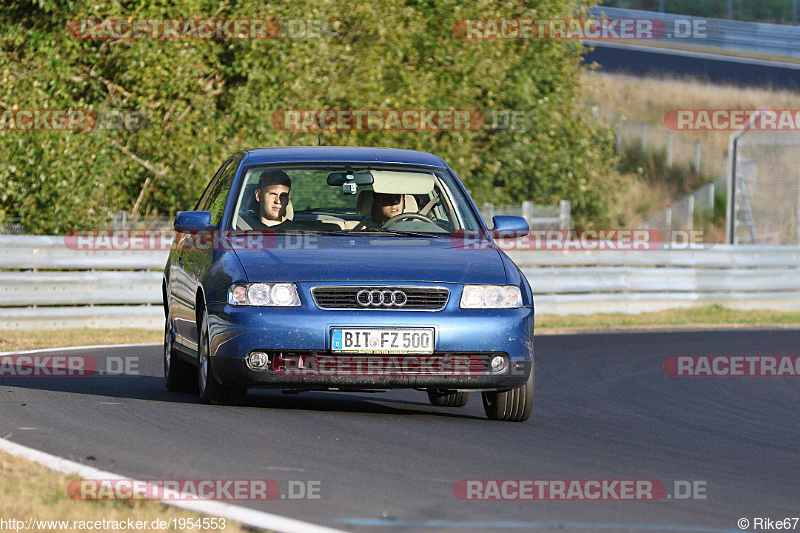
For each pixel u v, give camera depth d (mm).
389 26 77438
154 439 23594
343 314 26359
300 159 31141
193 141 69250
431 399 32688
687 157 137375
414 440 24781
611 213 99812
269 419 26719
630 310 74938
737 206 104562
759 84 156375
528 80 88188
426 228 30156
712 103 149250
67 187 63031
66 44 68250
